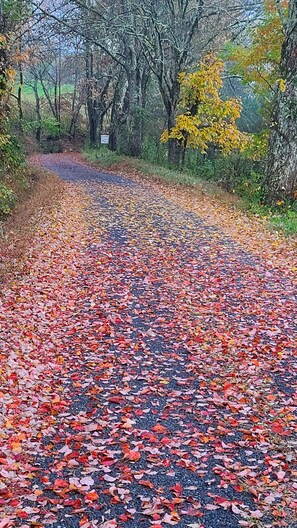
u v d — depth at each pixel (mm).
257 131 28984
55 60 52312
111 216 14914
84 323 7750
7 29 16719
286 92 14953
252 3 23438
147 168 25328
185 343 6945
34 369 6219
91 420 5195
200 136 23922
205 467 4359
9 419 5035
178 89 25250
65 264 10523
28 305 8195
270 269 9875
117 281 9531
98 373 6227
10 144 18312
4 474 4211
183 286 9164
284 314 7730
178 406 5402
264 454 4492
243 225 13594
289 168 15203
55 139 50344
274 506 3828
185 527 3670
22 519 3768
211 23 26859
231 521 3727
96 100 43656
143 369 6281
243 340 6941
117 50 34312
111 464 4422
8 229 12508
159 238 12438
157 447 4668
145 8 24969
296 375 5938
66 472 4344
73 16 26891
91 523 3719
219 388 5711
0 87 16656
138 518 3777
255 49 20172
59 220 14039
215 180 22734
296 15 14570
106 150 36438
